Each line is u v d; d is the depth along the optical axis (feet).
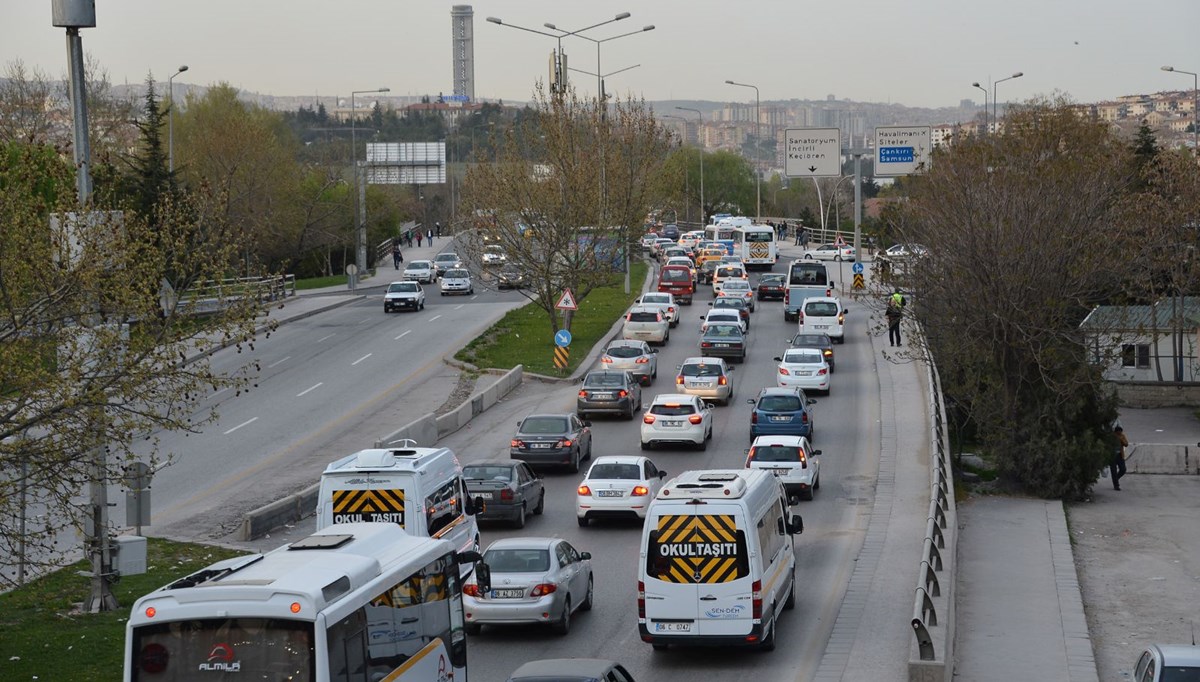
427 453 95.81
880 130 323.16
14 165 83.46
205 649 49.21
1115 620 103.40
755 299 322.75
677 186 467.11
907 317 184.65
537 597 88.79
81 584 97.40
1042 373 147.95
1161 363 273.54
